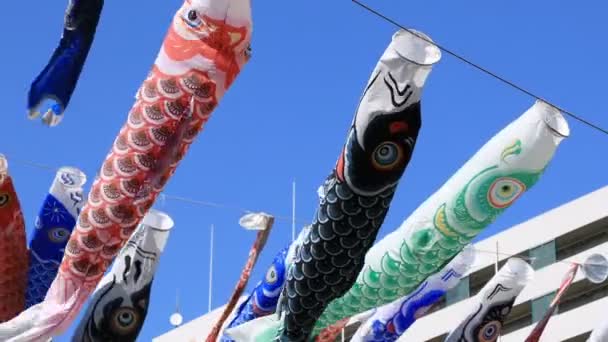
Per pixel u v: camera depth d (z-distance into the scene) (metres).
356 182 11.98
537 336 15.62
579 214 34.84
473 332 14.86
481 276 35.00
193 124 11.95
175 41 11.94
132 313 13.02
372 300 13.61
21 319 12.16
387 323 14.91
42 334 12.15
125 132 12.07
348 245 12.28
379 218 12.22
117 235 12.26
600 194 34.88
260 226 13.05
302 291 12.50
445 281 14.91
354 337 15.12
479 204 12.96
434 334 34.78
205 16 11.85
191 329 35.66
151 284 13.14
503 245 35.41
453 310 34.78
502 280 14.88
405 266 13.42
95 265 12.32
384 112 11.77
